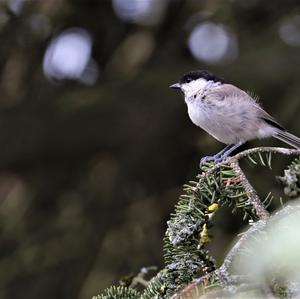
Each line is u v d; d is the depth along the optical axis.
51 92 12.57
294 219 2.19
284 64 11.34
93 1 12.77
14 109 12.27
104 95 12.15
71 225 11.20
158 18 13.10
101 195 11.47
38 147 11.73
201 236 3.94
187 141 11.66
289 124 10.56
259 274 1.95
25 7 11.95
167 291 3.71
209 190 4.25
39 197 11.72
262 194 9.89
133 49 13.02
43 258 10.88
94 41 13.12
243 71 11.42
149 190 11.49
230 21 12.41
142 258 10.63
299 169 4.21
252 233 3.16
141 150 11.66
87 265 10.80
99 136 11.74
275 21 12.33
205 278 3.14
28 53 12.42
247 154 4.39
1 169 11.80
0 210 11.65
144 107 11.83
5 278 10.70
